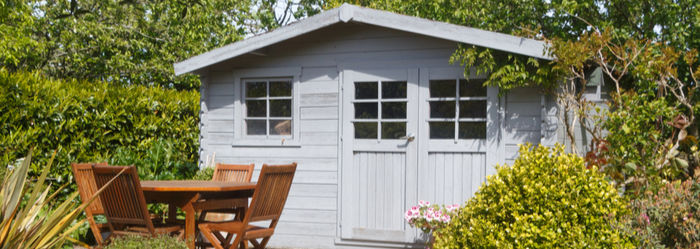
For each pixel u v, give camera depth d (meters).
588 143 8.19
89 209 5.83
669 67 7.23
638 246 4.92
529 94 6.88
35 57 14.72
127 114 9.12
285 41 7.81
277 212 5.93
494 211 5.28
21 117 7.56
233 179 7.16
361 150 7.43
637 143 7.16
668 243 5.08
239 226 5.77
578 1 12.00
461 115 7.09
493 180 5.43
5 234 4.16
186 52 16.02
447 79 7.13
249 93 8.03
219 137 8.16
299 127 7.72
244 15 16.89
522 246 4.98
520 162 5.45
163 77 16.33
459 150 7.07
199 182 6.41
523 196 5.23
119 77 15.88
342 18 7.08
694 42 10.86
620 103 7.21
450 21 15.16
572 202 5.00
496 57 6.82
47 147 7.91
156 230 5.67
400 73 7.30
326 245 7.56
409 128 7.25
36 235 4.37
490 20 13.90
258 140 7.91
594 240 4.88
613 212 4.97
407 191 7.23
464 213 5.63
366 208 7.41
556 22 12.48
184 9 5.23
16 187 4.34
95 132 8.57
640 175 6.72
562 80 6.76
